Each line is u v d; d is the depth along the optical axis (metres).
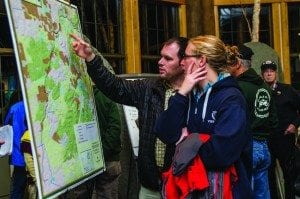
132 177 5.47
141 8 9.27
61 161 2.90
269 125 4.67
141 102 3.67
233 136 2.89
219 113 2.98
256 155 4.49
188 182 2.95
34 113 2.63
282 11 10.35
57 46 3.07
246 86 4.50
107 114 4.72
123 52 8.95
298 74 10.52
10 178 6.42
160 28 9.63
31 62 2.68
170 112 3.04
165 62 3.64
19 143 5.30
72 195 4.46
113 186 4.89
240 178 2.99
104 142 4.69
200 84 3.09
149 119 3.61
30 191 5.00
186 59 3.11
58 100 2.96
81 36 3.58
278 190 5.85
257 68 7.48
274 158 5.80
